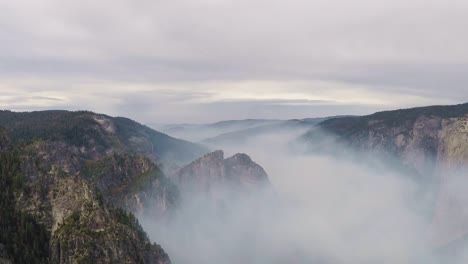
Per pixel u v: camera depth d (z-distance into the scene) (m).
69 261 142.25
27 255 142.00
